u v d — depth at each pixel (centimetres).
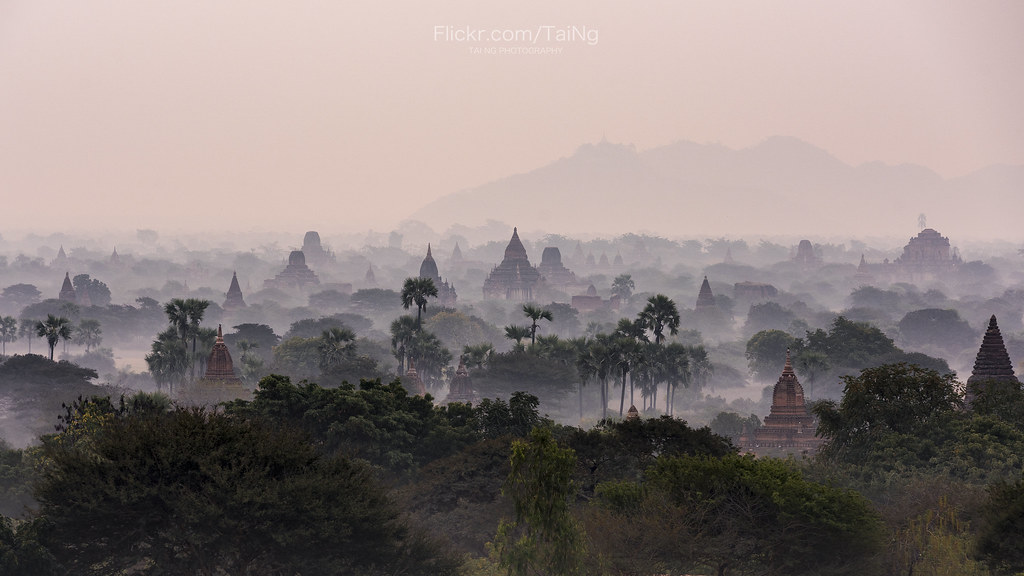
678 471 15288
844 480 18988
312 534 13400
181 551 13838
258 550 13775
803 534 14175
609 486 15512
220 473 13462
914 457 19750
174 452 13588
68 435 18350
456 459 19450
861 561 14288
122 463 13450
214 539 13250
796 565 14325
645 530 13962
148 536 13750
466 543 17300
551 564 12431
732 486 14788
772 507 14425
